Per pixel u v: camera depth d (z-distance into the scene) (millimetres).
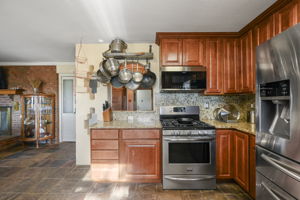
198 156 2322
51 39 2939
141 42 3092
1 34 2717
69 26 2434
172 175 2328
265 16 2047
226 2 1862
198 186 2326
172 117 2988
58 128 4980
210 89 2730
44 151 4129
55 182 2541
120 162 2451
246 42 2494
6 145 4359
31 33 2670
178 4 1896
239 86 2674
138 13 2086
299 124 1115
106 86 3176
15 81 4887
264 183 1488
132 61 2922
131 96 3109
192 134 2303
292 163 1175
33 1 1819
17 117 4926
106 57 2861
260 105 1512
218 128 2398
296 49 1122
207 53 2740
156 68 3115
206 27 2490
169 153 2318
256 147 1598
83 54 3156
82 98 3189
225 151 2406
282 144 1266
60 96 4957
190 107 2986
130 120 3086
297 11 1613
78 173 2848
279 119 1431
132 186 2428
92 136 2441
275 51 1310
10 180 2605
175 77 2656
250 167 2006
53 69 4914
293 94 1153
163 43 2730
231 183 2502
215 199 2119
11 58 4379
